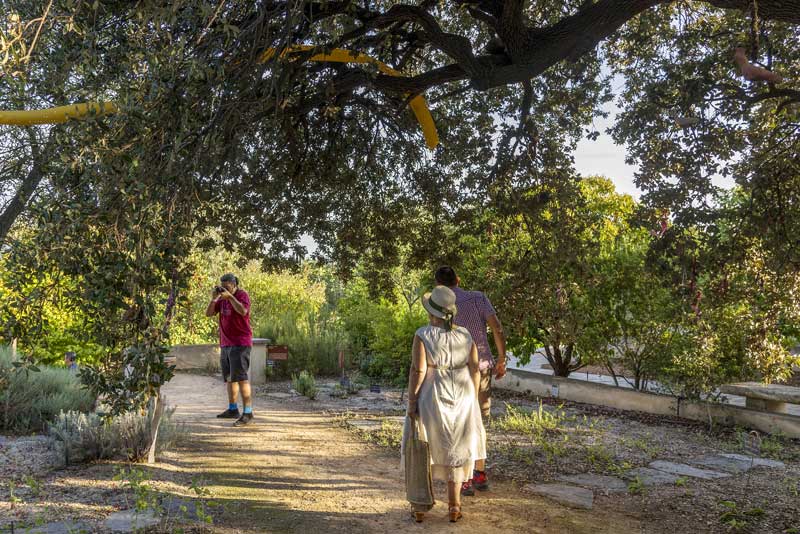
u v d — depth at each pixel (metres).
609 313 10.13
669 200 5.59
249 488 4.91
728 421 8.35
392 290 9.97
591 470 5.83
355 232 9.05
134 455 5.60
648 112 6.03
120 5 4.03
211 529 3.89
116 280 3.15
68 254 3.09
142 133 3.27
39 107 4.23
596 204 10.52
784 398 8.20
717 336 8.85
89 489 4.59
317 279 23.80
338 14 5.17
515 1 5.16
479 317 5.27
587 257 7.28
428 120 7.36
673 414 8.97
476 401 4.54
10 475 4.89
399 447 6.67
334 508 4.48
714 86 5.48
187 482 4.98
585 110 7.77
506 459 6.16
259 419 8.20
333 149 8.21
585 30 5.27
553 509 4.62
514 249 7.73
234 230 7.95
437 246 9.22
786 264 6.35
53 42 3.95
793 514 4.58
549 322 7.70
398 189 9.17
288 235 8.71
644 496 5.01
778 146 6.04
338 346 14.71
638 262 9.71
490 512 4.50
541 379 11.16
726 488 5.31
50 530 3.69
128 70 3.54
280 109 4.72
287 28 4.04
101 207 3.12
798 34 6.24
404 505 4.63
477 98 8.51
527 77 5.67
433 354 4.34
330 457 6.12
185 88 3.46
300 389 11.09
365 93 7.70
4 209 5.73
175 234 3.41
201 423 7.73
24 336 3.40
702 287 6.04
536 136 7.46
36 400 6.98
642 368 10.42
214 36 3.83
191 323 6.18
